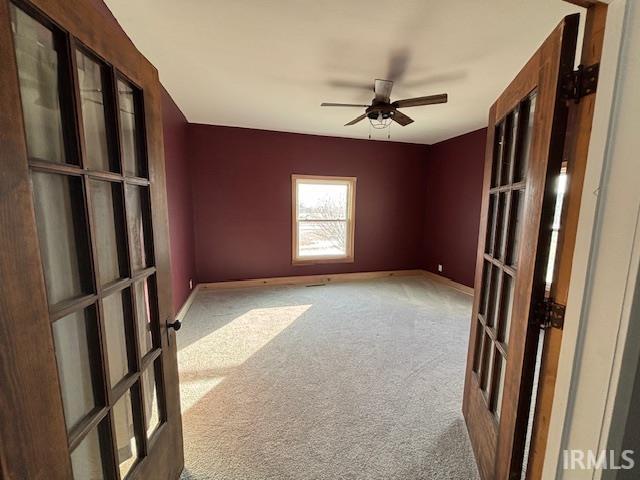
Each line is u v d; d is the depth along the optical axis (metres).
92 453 0.88
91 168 0.82
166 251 1.26
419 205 5.45
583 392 0.77
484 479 1.34
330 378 2.23
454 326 3.22
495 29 1.85
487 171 1.57
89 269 0.80
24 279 0.58
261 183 4.53
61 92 0.73
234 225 4.48
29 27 0.67
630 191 0.65
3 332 0.53
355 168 4.99
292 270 4.89
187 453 1.53
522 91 1.13
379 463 1.49
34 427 0.60
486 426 1.37
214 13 1.73
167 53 2.20
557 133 0.87
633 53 0.64
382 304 3.91
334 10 1.70
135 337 1.02
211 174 4.29
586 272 0.76
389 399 1.99
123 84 1.02
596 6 0.76
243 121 4.04
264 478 1.40
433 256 5.28
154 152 1.16
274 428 1.72
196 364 2.41
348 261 5.16
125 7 1.68
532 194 0.98
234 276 4.59
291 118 3.87
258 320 3.33
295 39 2.00
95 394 0.85
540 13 1.69
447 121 3.89
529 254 0.99
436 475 1.43
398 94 2.95
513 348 1.09
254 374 2.27
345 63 2.33
